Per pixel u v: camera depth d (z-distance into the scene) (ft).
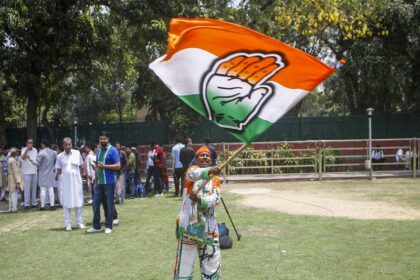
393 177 62.23
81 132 71.56
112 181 31.73
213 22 15.12
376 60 72.18
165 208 41.75
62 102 71.51
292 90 15.06
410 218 34.27
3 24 51.08
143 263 23.82
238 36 15.05
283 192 50.62
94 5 56.54
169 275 21.70
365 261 23.18
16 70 53.72
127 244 28.09
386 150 73.20
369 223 32.50
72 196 33.35
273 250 25.58
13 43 54.39
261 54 15.06
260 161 67.46
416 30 71.72
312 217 35.24
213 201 15.94
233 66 15.26
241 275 21.29
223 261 23.57
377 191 49.37
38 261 24.91
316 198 45.52
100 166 31.40
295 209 39.24
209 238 16.14
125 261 24.31
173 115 73.36
